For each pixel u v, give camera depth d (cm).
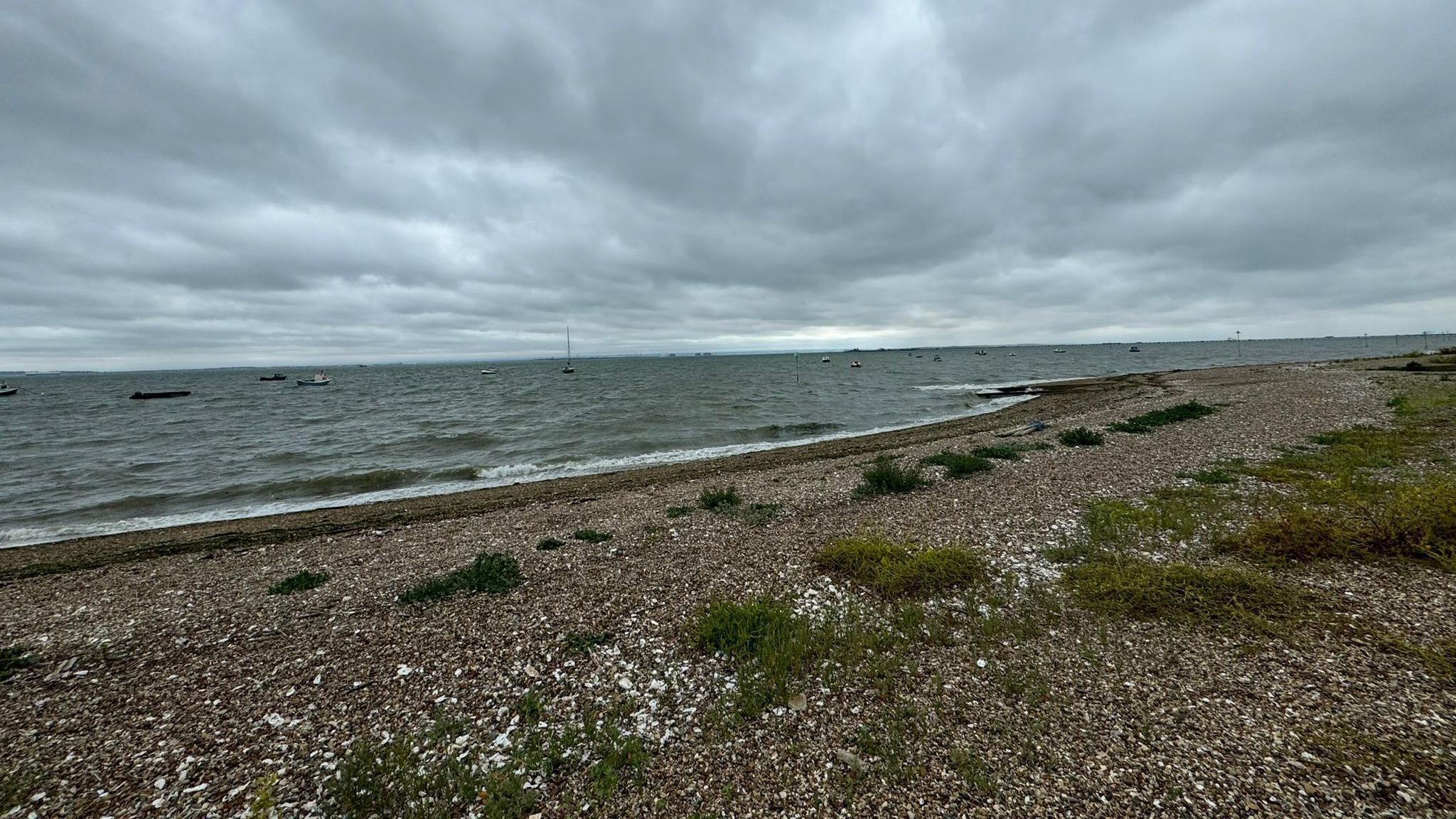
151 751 580
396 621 884
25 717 652
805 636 734
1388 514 930
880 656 690
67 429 4381
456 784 511
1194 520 1102
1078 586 841
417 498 2086
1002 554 1010
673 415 4378
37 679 747
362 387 10075
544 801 487
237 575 1180
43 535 1773
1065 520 1182
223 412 5659
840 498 1510
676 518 1423
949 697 600
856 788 482
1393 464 1409
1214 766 475
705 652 732
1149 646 673
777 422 3931
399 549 1309
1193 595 754
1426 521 869
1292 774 459
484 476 2469
